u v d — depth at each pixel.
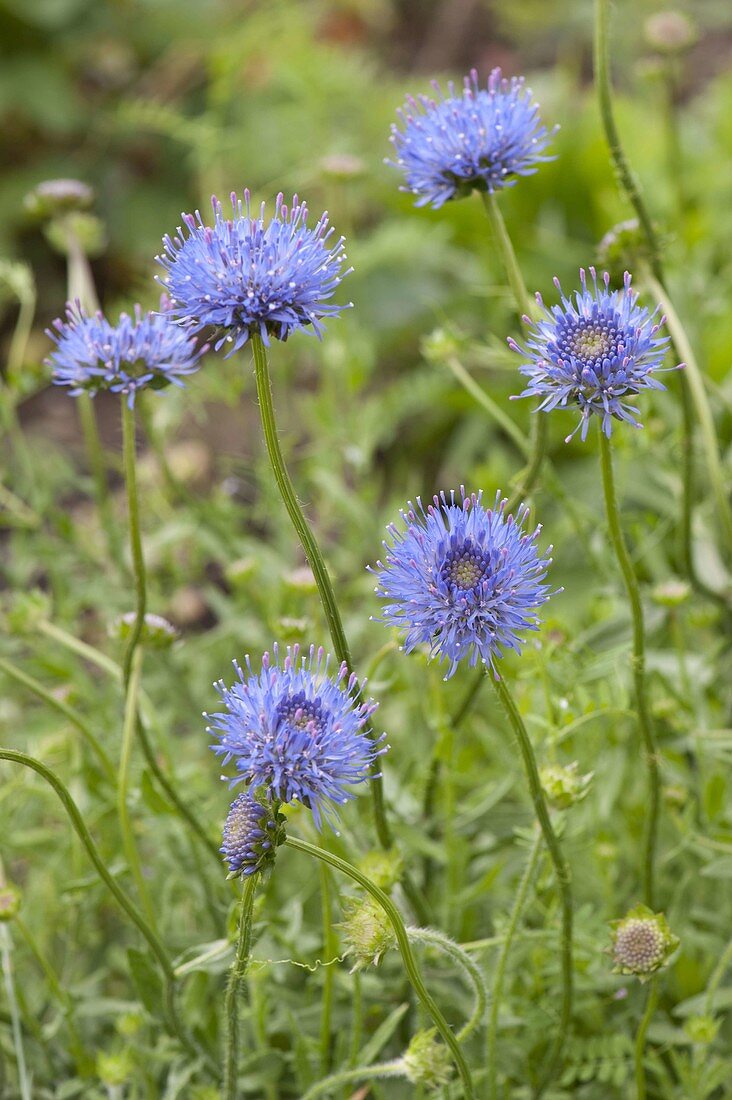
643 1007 0.61
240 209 0.54
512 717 0.53
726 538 0.64
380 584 0.51
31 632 0.63
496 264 0.96
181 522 0.70
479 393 0.63
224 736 0.50
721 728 0.66
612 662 0.59
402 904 0.58
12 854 0.67
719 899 0.64
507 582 0.51
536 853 0.55
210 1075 0.60
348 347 0.74
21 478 0.76
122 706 0.66
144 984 0.58
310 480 0.73
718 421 0.77
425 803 0.62
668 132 0.80
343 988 0.60
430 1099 0.58
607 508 0.54
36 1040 0.61
